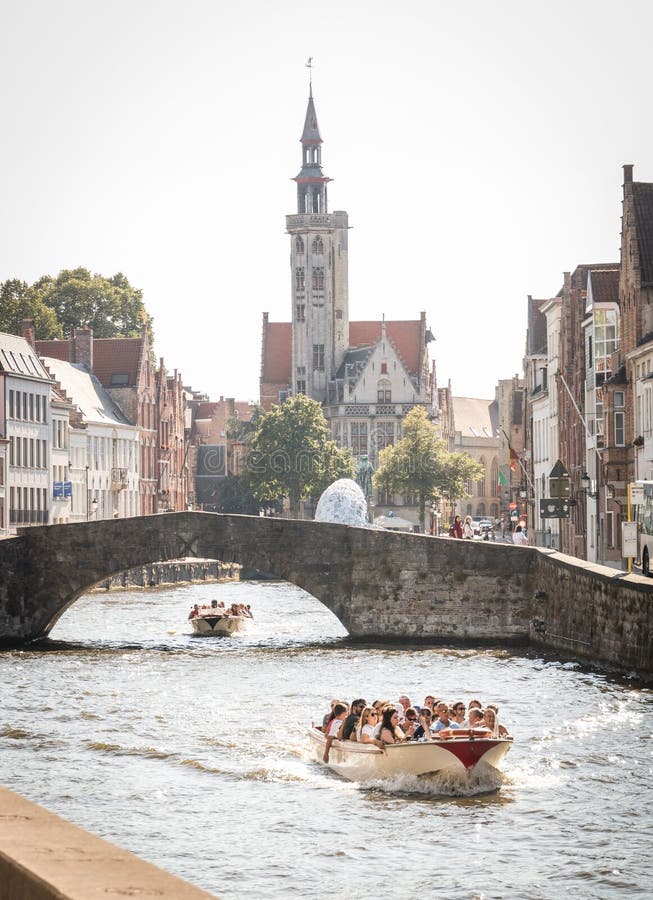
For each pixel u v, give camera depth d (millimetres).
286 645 81562
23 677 65750
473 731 39219
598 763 41812
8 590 82750
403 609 80062
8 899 7492
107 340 197250
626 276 103625
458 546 79250
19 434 151500
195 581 169875
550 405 147125
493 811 35938
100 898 7156
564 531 132625
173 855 31422
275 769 42281
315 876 29406
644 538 76625
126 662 72812
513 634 78625
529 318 163125
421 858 30922
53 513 161750
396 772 39062
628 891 27938
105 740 47219
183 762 43344
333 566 80812
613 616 63656
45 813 8352
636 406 100812
